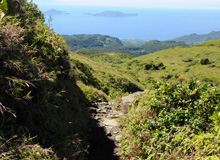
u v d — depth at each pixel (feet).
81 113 22.72
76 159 14.06
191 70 200.75
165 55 274.36
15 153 9.27
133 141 16.16
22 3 26.76
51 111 15.40
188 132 14.12
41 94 14.48
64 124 16.12
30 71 14.24
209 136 12.28
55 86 18.79
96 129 21.21
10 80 11.85
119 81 67.00
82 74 50.14
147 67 209.87
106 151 17.22
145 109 18.74
